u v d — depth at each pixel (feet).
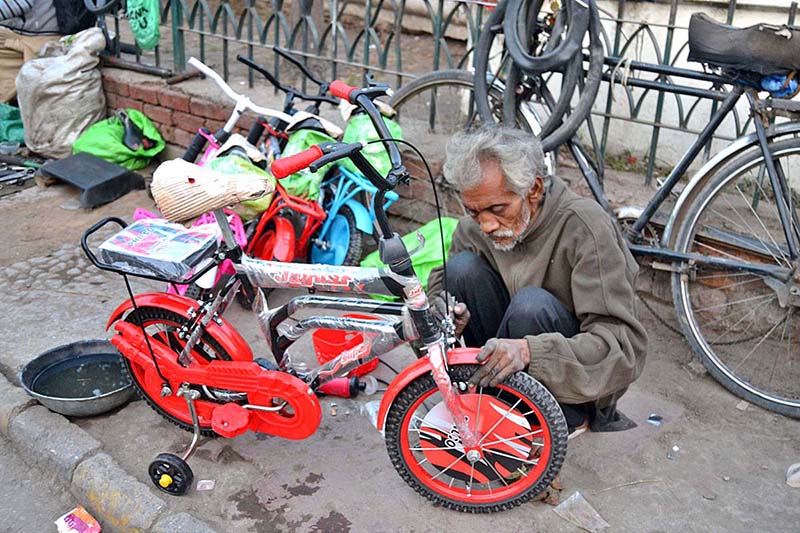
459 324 8.84
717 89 10.93
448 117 15.87
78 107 17.62
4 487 9.42
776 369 11.09
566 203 8.16
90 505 9.04
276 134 12.64
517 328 8.23
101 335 11.89
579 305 8.05
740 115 13.39
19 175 17.33
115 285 13.34
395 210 14.83
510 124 12.06
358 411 10.22
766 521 8.52
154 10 16.62
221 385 8.91
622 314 7.89
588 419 9.33
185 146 17.03
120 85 17.72
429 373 8.08
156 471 8.73
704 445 9.67
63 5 18.61
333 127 12.38
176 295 9.26
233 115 12.07
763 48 9.51
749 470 9.27
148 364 9.32
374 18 14.48
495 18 11.81
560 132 11.29
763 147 9.98
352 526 8.43
